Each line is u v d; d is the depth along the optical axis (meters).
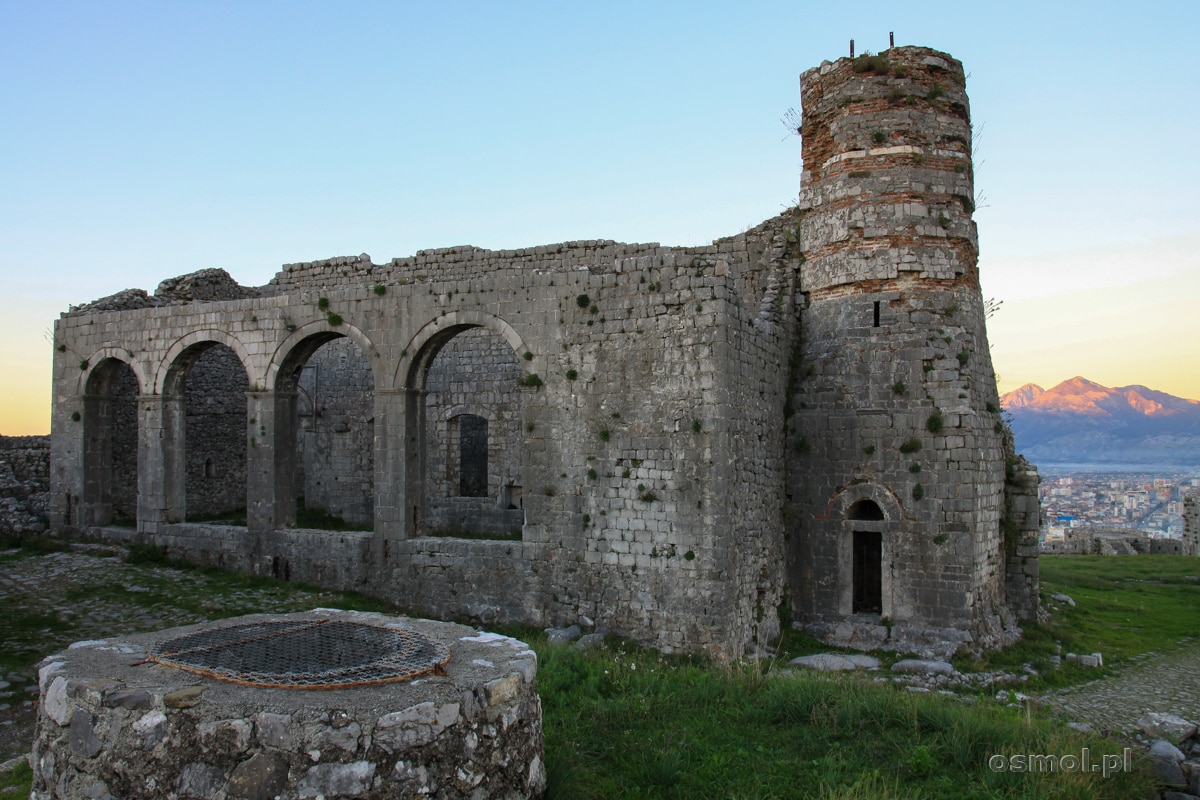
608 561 20.36
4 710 14.54
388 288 23.75
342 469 34.47
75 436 29.06
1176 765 10.76
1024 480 23.36
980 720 11.68
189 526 26.59
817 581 22.23
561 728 11.19
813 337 23.09
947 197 22.34
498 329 22.08
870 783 9.77
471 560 22.12
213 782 7.32
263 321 25.53
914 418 21.36
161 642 9.63
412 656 8.91
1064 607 26.58
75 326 29.09
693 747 10.89
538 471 21.34
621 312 20.64
